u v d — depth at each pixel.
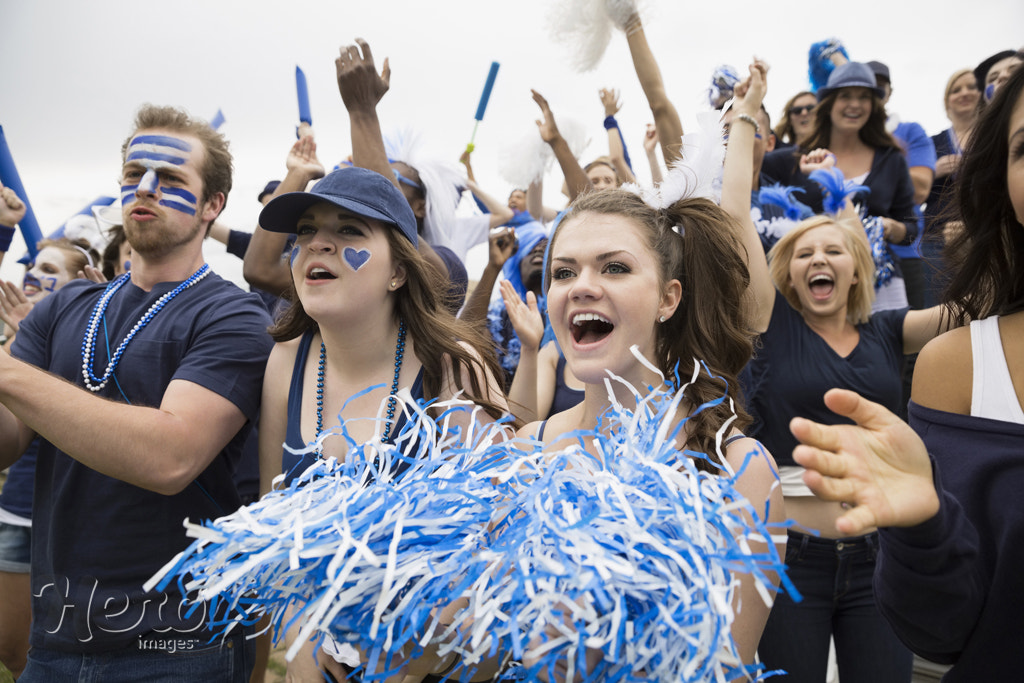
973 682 1.20
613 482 1.00
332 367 1.73
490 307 3.33
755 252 2.39
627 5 3.32
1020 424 1.25
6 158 3.10
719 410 1.36
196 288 1.96
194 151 2.02
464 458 1.22
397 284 1.67
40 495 1.87
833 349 2.47
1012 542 1.18
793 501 2.28
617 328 1.35
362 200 1.62
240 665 1.86
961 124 4.06
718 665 0.89
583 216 1.42
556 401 2.41
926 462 0.98
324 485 1.17
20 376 1.58
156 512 1.79
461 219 3.54
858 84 3.82
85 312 2.00
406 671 1.24
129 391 1.87
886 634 2.15
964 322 1.47
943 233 1.69
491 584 1.00
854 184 3.45
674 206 1.51
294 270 1.66
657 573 0.93
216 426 1.74
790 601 2.20
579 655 0.88
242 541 1.02
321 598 1.01
